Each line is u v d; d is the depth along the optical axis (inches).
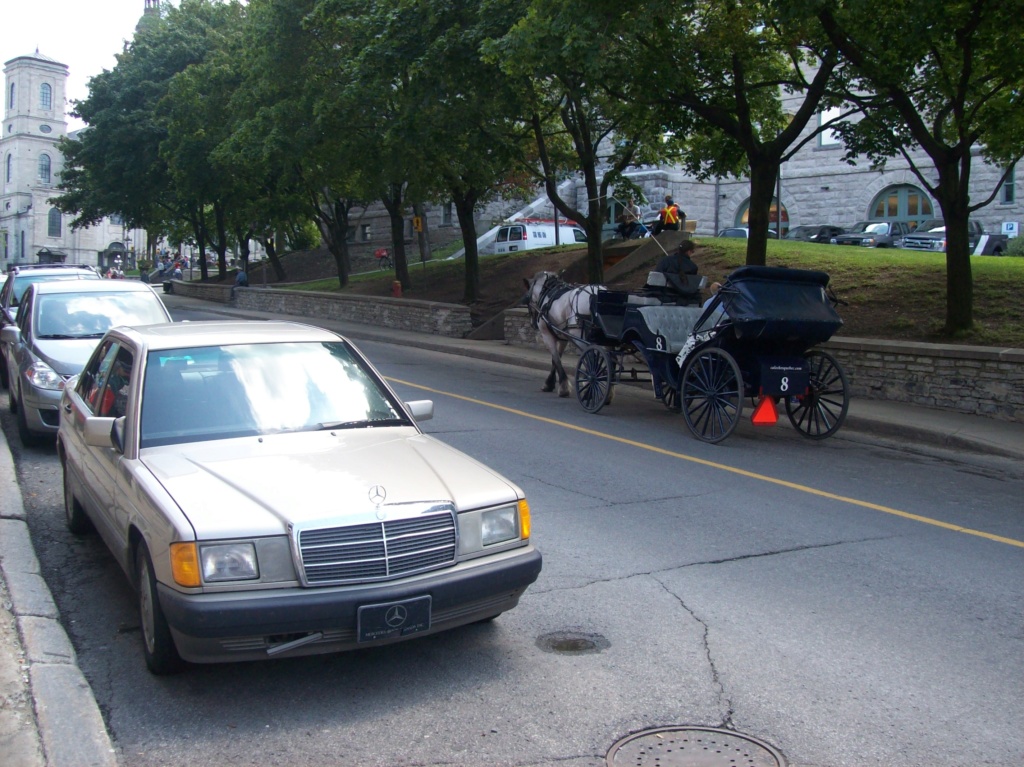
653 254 969.5
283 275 1808.6
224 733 171.8
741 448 460.4
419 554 183.5
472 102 757.3
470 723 176.6
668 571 265.4
